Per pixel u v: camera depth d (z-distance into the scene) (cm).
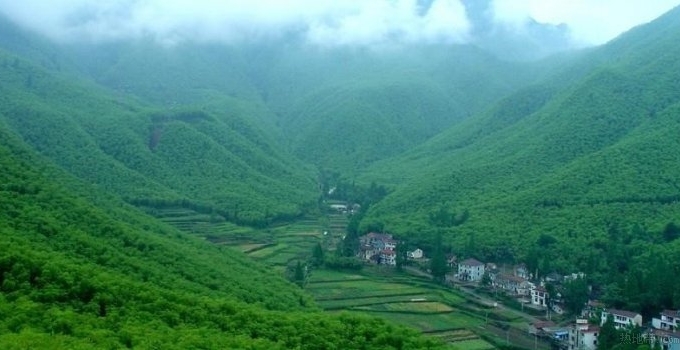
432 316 15075
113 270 8994
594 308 15025
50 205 10594
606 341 12412
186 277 10525
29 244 8519
